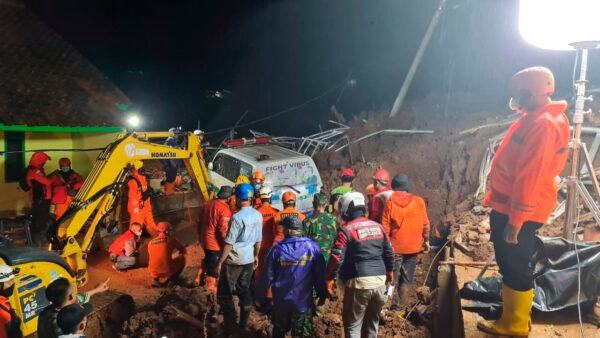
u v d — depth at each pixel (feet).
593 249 14.67
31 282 19.11
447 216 30.91
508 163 12.21
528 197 11.44
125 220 36.88
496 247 13.01
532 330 13.83
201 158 35.29
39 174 34.01
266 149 39.91
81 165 49.90
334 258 16.33
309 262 17.56
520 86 12.01
